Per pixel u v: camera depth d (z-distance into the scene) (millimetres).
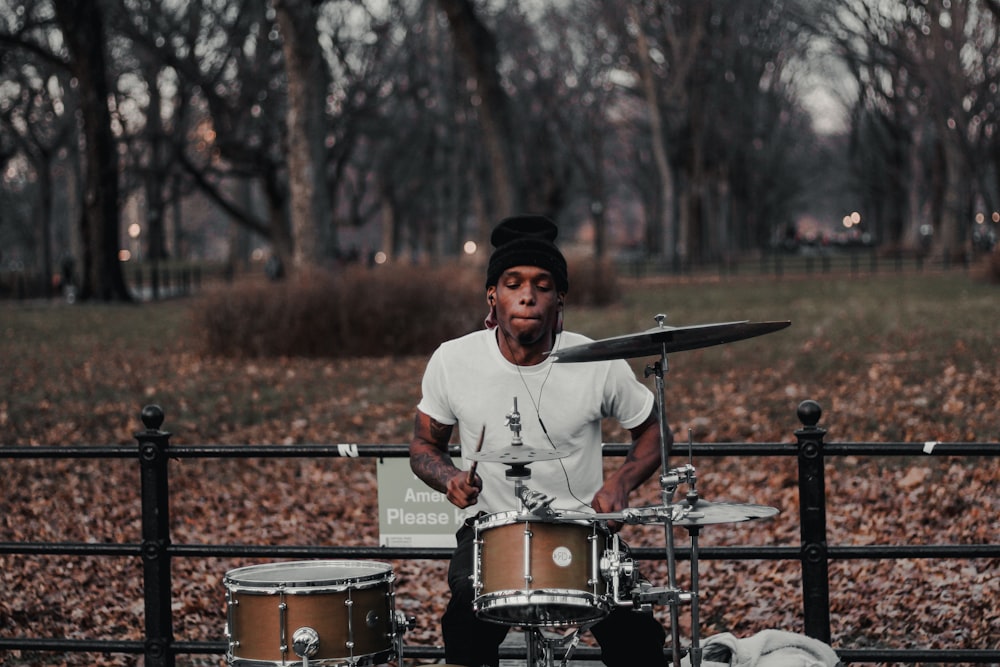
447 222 63000
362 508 9648
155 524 5043
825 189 86562
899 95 48625
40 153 44875
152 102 37750
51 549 5125
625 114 64875
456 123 51531
